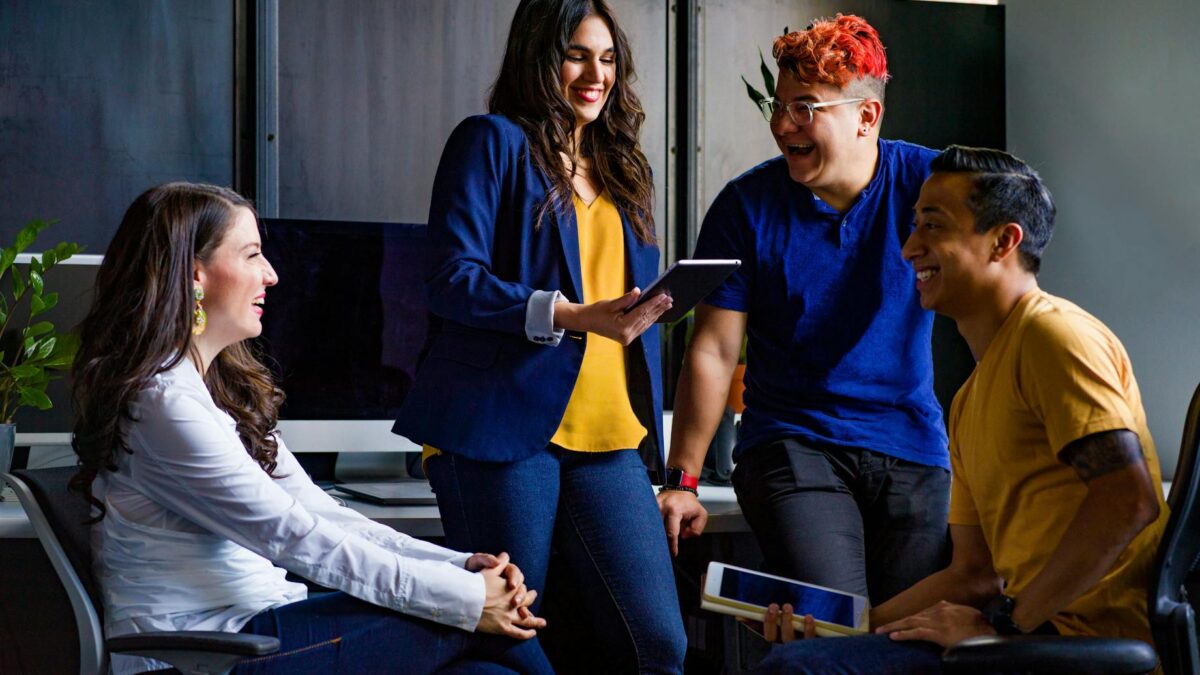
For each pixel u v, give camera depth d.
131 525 1.72
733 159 3.47
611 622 2.00
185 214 1.77
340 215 3.24
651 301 1.82
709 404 2.41
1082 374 1.51
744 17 3.47
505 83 2.08
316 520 1.75
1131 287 3.17
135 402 1.71
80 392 1.74
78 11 3.08
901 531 2.28
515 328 1.88
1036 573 1.57
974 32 3.63
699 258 2.46
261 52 3.16
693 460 2.39
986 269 1.67
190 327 1.76
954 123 3.62
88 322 1.76
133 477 1.72
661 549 2.03
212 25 3.16
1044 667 1.32
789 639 1.76
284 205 3.21
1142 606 1.55
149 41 3.12
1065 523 1.56
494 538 1.93
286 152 3.21
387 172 3.27
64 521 1.72
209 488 1.70
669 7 3.45
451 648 1.77
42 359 2.51
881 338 2.34
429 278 1.98
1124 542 1.46
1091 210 3.31
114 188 3.11
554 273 1.99
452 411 1.94
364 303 2.81
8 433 2.45
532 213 2.00
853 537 2.21
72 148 3.08
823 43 2.28
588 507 2.01
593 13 2.04
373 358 2.81
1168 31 3.03
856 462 2.29
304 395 2.77
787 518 2.20
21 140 3.05
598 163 2.11
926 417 2.36
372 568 1.74
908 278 2.35
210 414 1.75
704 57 3.44
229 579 1.75
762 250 2.38
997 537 1.66
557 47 2.00
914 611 1.82
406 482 2.80
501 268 2.01
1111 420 1.48
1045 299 1.64
